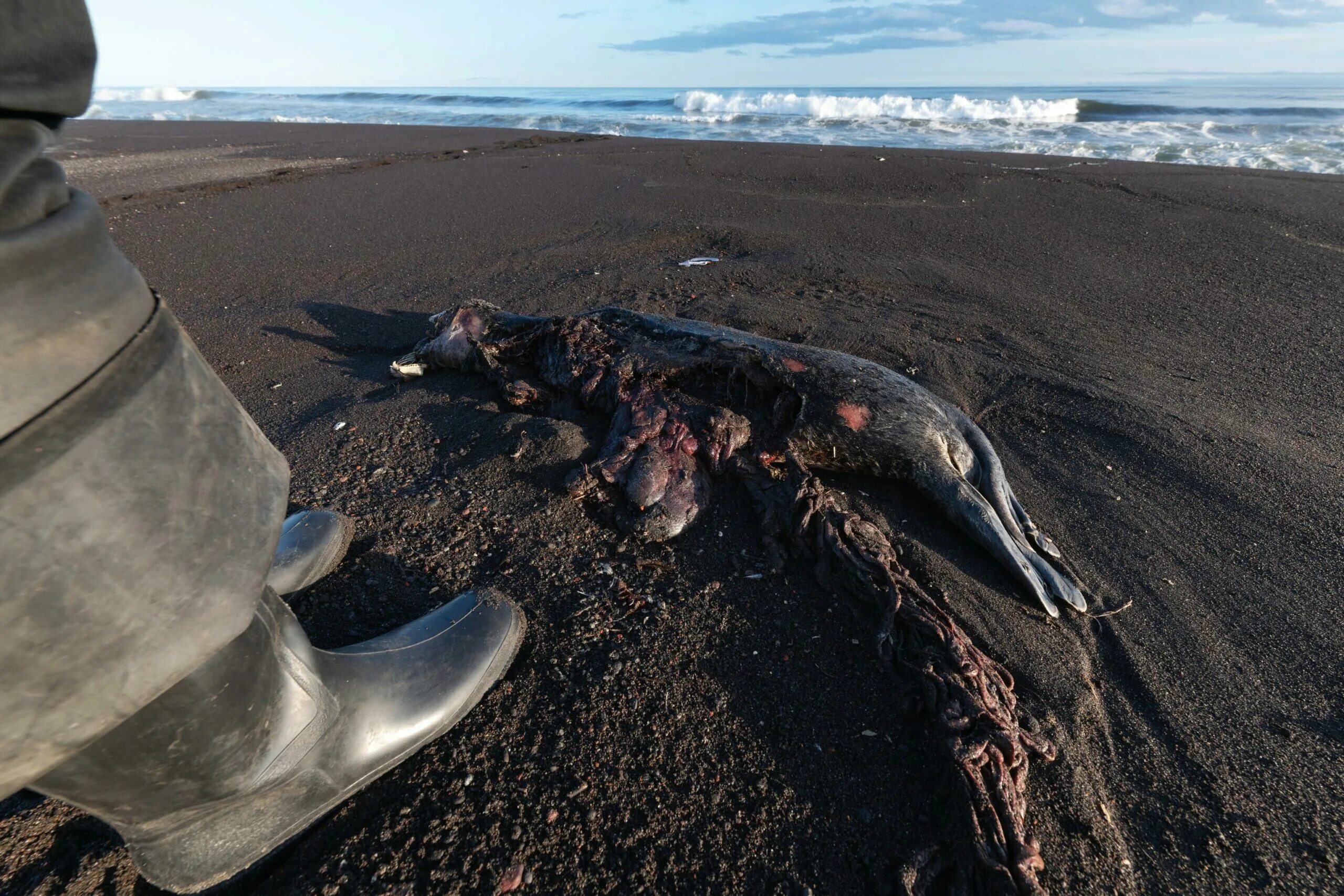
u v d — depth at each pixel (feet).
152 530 3.35
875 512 10.09
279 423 12.30
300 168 36.29
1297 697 7.31
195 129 57.67
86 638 3.15
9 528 2.77
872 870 5.61
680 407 10.98
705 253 21.52
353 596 8.13
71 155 41.37
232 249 22.30
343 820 5.86
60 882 5.30
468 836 5.73
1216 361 14.28
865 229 23.43
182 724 4.12
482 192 29.96
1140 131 48.65
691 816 5.94
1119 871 5.72
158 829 4.64
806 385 10.83
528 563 8.87
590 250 21.65
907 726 6.77
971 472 10.61
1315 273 18.57
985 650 7.84
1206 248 20.77
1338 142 40.83
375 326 16.43
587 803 6.00
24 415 2.78
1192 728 6.98
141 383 3.33
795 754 6.50
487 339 13.52
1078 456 11.44
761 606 8.27
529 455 10.61
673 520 9.44
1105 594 8.77
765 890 5.45
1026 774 6.40
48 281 2.88
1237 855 5.86
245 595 3.97
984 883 5.52
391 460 10.94
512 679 7.15
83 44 3.32
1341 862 5.81
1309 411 12.42
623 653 7.50
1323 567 8.95
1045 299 17.47
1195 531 9.71
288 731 4.99
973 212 25.26
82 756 3.81
